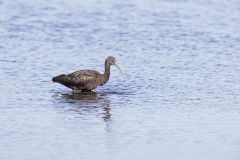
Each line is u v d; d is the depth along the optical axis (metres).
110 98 22.83
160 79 25.23
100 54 29.17
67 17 37.19
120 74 26.02
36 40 31.73
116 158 17.50
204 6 40.72
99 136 19.09
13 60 27.92
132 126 19.95
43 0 42.16
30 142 18.53
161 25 35.28
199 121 20.45
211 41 31.80
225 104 22.12
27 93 23.27
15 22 35.75
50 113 21.05
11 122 20.16
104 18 37.00
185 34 33.22
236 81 24.92
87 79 23.30
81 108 21.64
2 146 18.22
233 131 19.59
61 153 17.77
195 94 23.25
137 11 39.06
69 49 30.06
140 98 22.81
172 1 42.22
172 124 20.16
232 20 36.81
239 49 30.28
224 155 17.83
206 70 26.53
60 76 23.73
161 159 17.50
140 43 31.27
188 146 18.44
